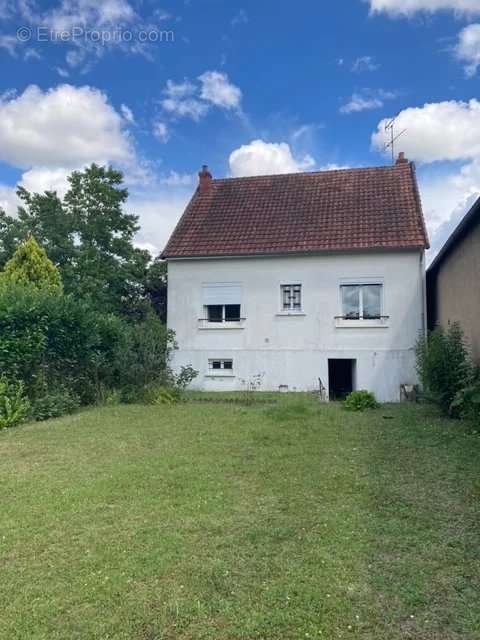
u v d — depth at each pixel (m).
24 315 10.93
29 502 5.19
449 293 13.59
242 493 5.43
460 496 5.20
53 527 4.54
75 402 11.84
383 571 3.68
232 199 19.09
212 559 3.88
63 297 12.53
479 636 2.94
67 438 8.44
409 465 6.41
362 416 10.34
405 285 15.66
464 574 3.62
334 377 16.97
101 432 8.93
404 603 3.27
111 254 24.41
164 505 5.07
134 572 3.69
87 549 4.08
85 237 24.03
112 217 24.19
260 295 16.72
